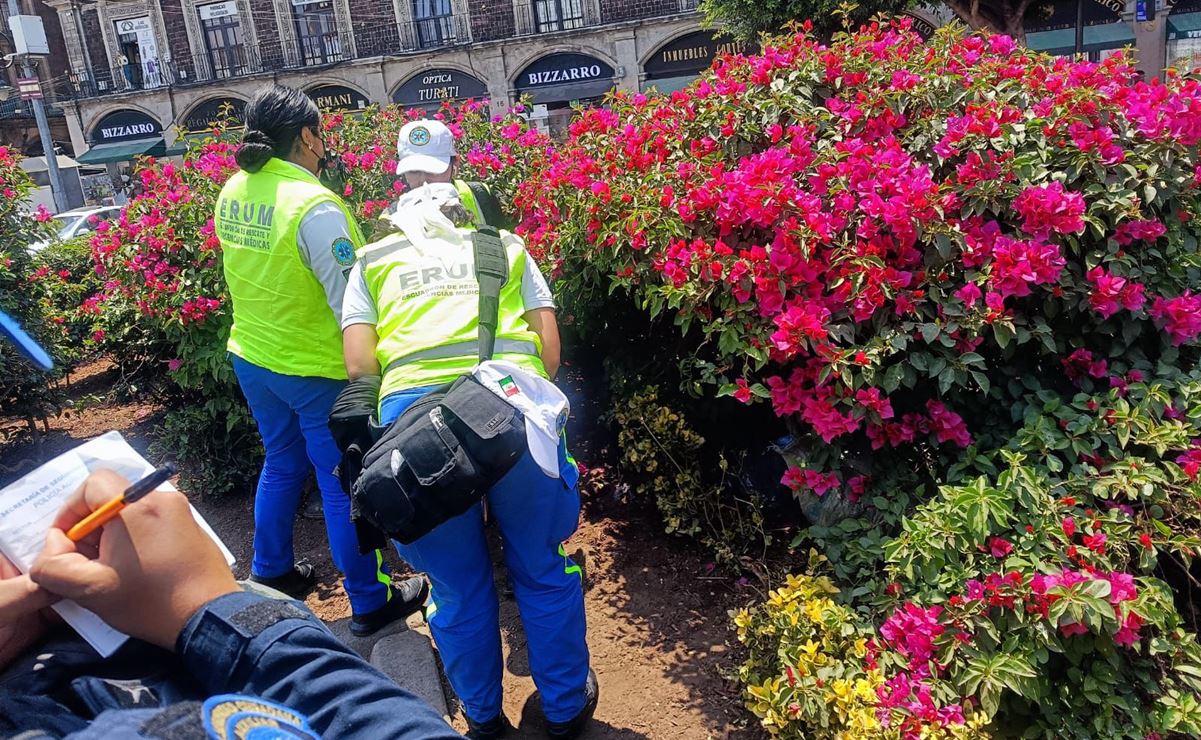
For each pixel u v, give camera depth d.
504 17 24.98
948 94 2.97
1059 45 18.28
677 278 2.57
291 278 2.67
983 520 2.12
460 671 2.32
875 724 1.94
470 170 4.51
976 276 2.40
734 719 2.45
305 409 2.79
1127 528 2.16
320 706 0.83
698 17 23.17
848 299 2.40
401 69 26.03
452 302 2.21
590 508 3.68
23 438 5.59
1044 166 2.61
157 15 27.92
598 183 2.95
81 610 0.85
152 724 0.73
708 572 3.12
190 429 4.19
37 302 5.23
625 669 2.71
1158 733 2.00
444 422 1.93
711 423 3.41
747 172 2.66
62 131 32.53
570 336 3.73
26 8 30.23
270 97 2.77
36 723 0.78
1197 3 17.81
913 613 2.11
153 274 3.95
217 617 0.85
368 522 2.07
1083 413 2.46
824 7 12.64
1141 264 2.64
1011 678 1.94
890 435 2.52
